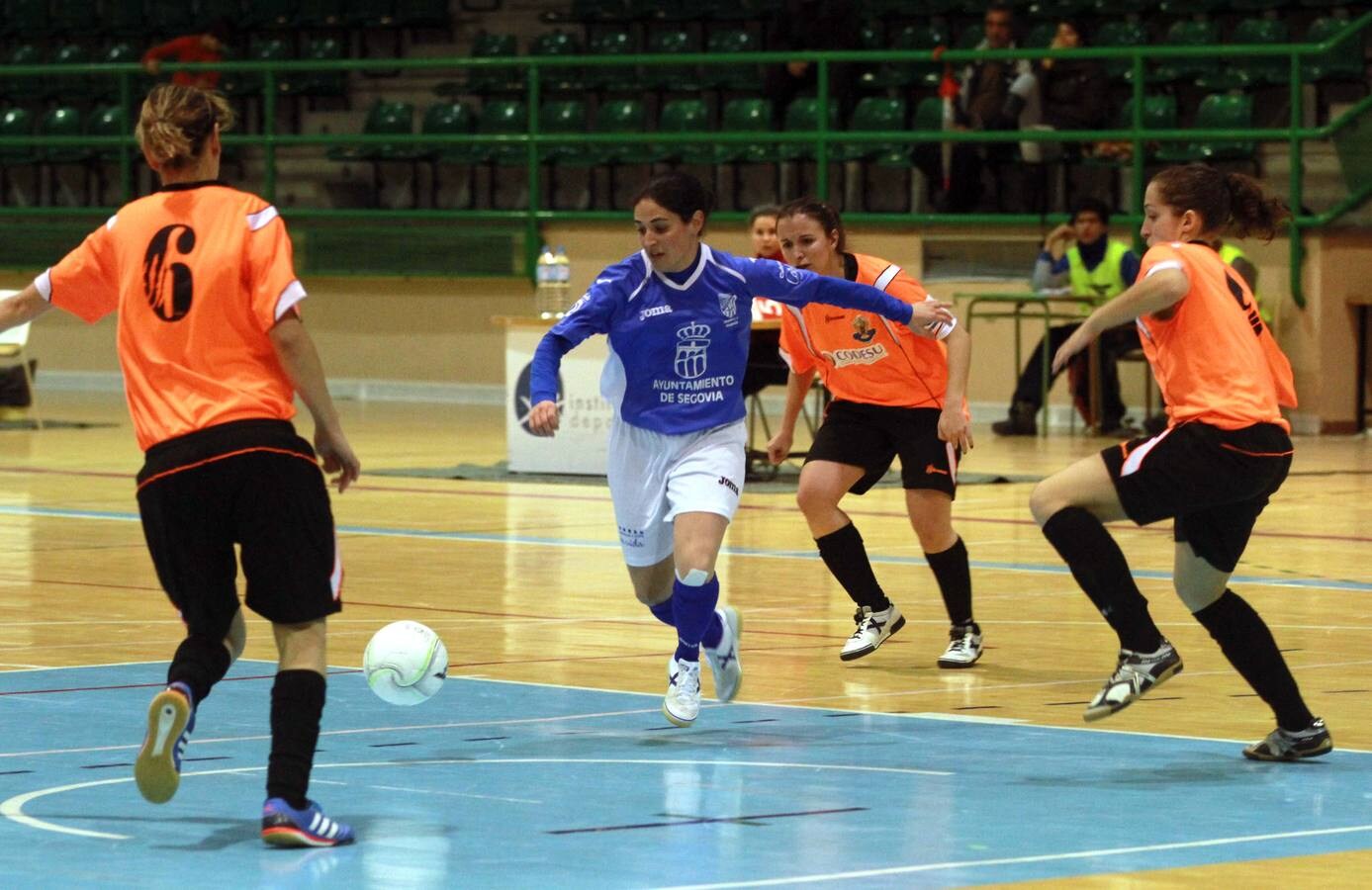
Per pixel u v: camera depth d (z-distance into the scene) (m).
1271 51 41.44
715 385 13.27
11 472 33.44
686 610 13.00
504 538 25.06
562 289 33.44
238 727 13.44
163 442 10.17
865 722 13.80
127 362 10.35
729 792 11.42
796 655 16.84
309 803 10.05
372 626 18.06
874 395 16.52
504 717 13.88
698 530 12.93
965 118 45.03
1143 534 25.86
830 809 10.98
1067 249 44.16
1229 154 42.91
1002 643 17.48
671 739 13.12
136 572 21.70
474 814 10.81
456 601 19.67
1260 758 12.51
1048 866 9.65
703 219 13.03
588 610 19.14
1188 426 12.42
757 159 47.53
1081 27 47.25
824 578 21.59
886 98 47.84
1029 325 44.72
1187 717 14.05
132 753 12.44
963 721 13.88
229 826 10.52
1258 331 12.67
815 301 13.20
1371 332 42.44
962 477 32.34
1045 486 12.75
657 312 13.02
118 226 10.50
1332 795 11.47
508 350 33.53
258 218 10.30
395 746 12.79
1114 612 12.47
